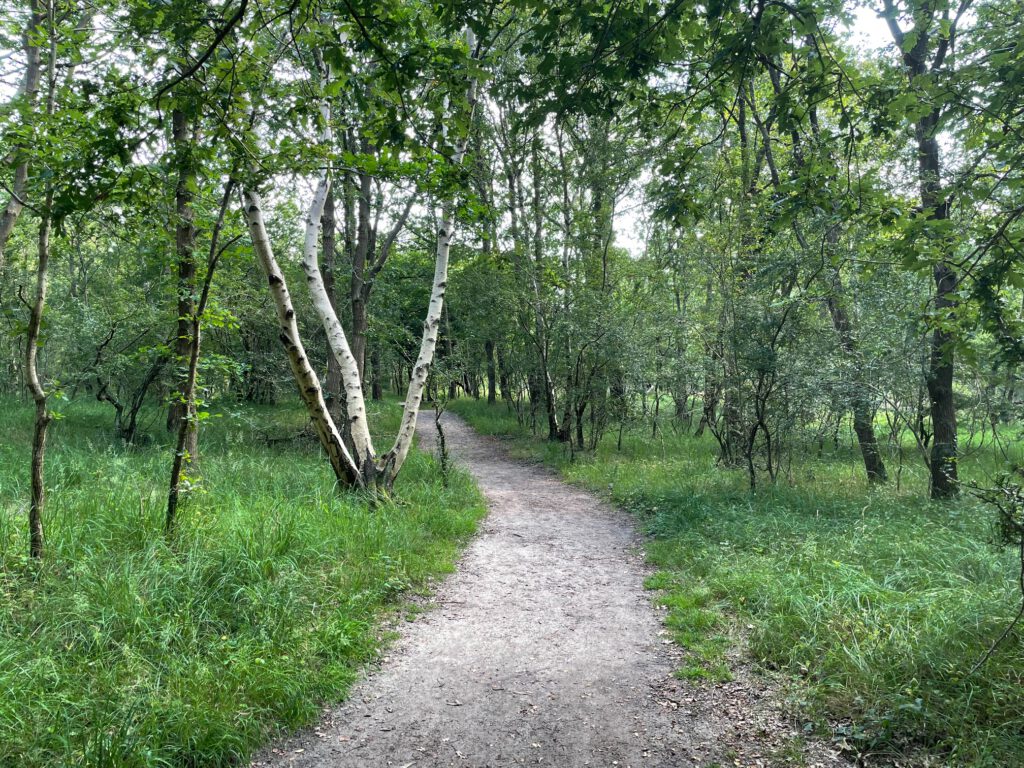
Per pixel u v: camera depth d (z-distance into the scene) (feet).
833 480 30.27
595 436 45.73
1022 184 13.93
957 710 10.12
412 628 15.35
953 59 15.74
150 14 10.29
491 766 9.98
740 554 18.88
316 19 10.59
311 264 26.66
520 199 47.06
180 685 10.90
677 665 13.33
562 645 14.46
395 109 10.96
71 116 12.38
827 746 10.11
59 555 14.80
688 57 11.91
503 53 11.55
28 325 14.56
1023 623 11.81
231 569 14.99
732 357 30.37
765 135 33.17
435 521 24.06
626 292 46.47
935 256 14.75
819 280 25.67
